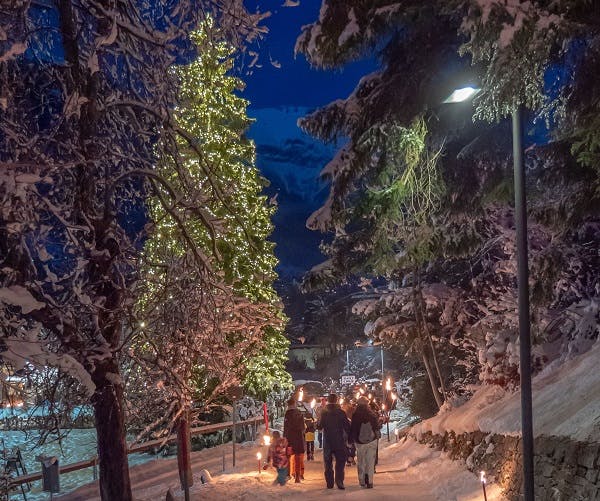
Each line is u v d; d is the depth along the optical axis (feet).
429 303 78.84
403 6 43.01
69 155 34.73
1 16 31.07
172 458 86.99
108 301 35.04
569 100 41.96
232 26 37.65
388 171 53.88
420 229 59.16
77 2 36.19
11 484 50.08
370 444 50.96
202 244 77.97
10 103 31.73
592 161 38.93
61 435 34.04
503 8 28.22
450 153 56.95
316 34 44.65
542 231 56.34
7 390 26.50
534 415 42.78
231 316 41.81
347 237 61.93
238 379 51.93
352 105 53.67
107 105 36.63
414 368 101.65
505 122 53.21
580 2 28.60
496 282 72.90
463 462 52.65
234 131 83.82
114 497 35.60
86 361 33.12
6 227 28.07
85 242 33.88
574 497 31.22
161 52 37.93
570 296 59.67
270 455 55.98
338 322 144.25
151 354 39.58
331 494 48.32
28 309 23.52
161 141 39.52
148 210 41.55
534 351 57.52
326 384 189.16
